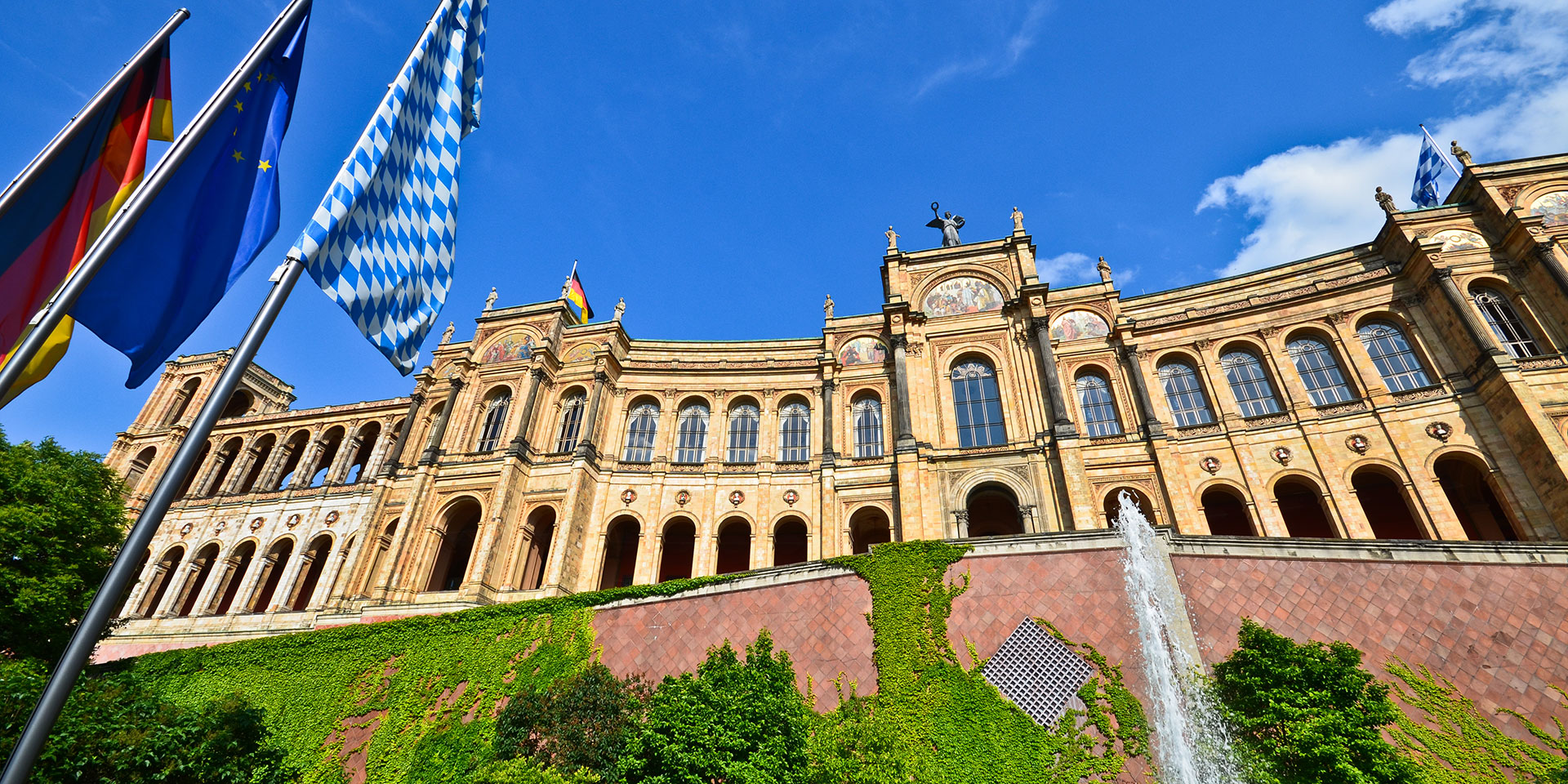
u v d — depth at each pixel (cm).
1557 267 4219
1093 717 2619
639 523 5122
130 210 1155
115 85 1360
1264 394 4769
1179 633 2762
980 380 5281
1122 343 5091
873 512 5038
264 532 6088
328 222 1366
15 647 3450
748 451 5544
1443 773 2281
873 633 3067
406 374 1527
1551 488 3716
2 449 3969
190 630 5534
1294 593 2781
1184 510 4409
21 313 1241
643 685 2853
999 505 5131
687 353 6019
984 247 5725
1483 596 2600
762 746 2255
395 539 5022
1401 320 4588
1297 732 2066
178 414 7538
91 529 3959
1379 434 4291
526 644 3469
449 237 1720
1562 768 2181
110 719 2139
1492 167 4794
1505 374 3978
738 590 3353
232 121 1436
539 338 5850
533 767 2359
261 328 1198
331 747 3303
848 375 5606
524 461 5169
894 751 2648
